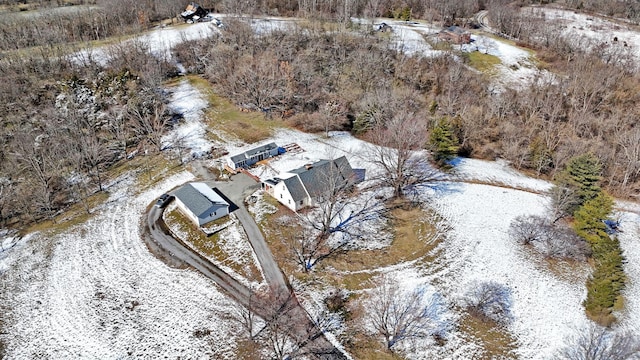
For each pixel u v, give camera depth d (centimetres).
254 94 8425
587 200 5588
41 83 8069
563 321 4506
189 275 4984
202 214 5612
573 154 6869
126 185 6562
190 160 7081
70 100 7638
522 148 7412
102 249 5366
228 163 6869
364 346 4219
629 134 7138
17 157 6538
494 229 5738
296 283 4881
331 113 8012
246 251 5300
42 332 4366
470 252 5338
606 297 4425
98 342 4247
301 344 4212
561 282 4994
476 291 4794
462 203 6231
